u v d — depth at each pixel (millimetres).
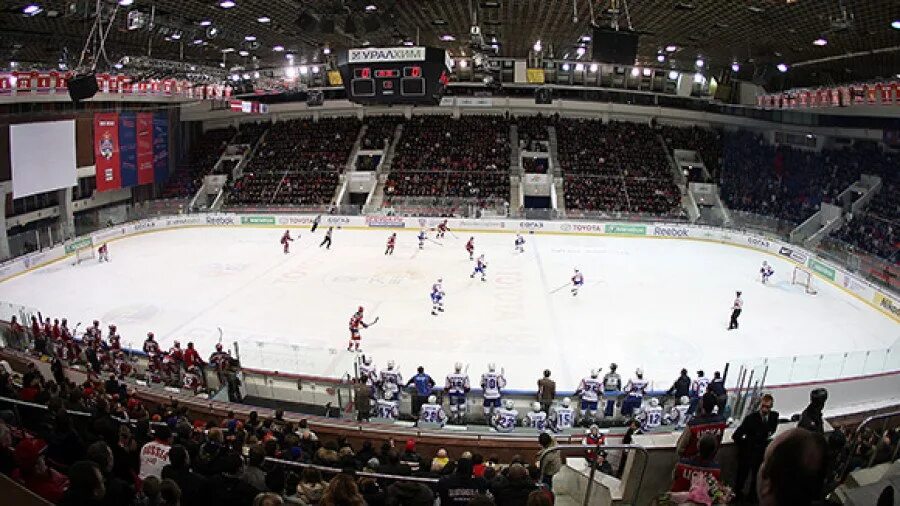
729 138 48688
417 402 15734
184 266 30891
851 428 10445
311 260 31984
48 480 5824
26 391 10312
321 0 21766
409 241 36438
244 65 37969
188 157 49344
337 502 4914
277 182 44344
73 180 36000
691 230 37531
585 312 24453
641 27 25109
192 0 21188
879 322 23922
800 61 28875
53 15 21672
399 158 45969
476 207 39781
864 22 20359
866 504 4445
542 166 44750
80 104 37062
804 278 29781
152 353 17438
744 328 23000
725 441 6340
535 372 19125
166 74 30828
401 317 23734
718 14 21938
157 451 7719
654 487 6363
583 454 8266
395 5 22609
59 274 29562
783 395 15406
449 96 49094
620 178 43375
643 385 15508
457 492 6160
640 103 48750
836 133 41438
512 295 26438
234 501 6000
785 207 39406
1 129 31188
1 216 31297
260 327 22656
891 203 33562
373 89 18375
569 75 39188
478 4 22625
